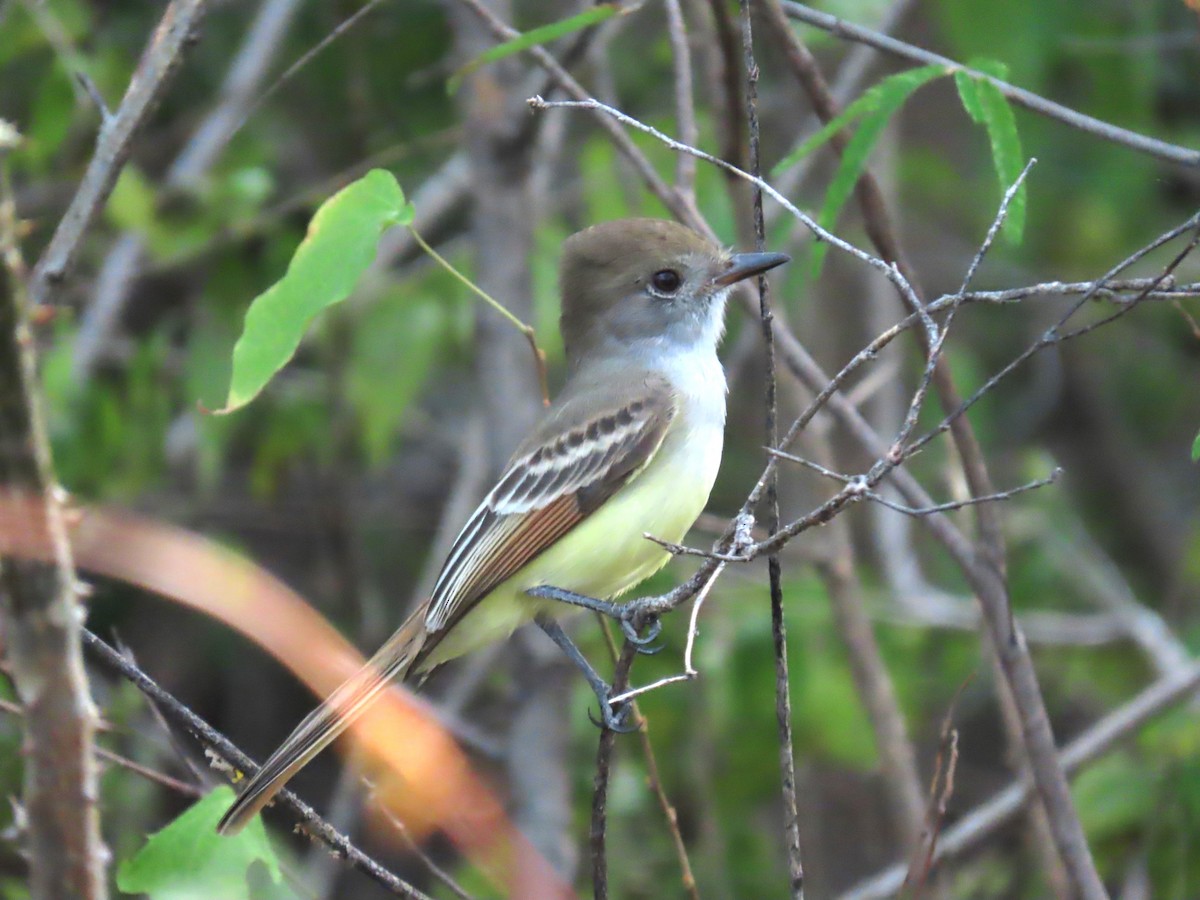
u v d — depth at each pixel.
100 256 12.48
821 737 11.09
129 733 8.52
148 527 8.46
